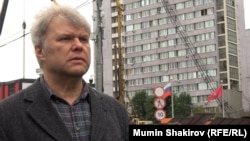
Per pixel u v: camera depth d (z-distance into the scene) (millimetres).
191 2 90062
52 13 2338
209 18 87688
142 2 95188
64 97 2377
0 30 11242
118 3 25094
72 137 2258
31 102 2311
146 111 70312
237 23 91312
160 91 13383
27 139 2207
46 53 2344
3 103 2344
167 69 90250
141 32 94812
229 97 74938
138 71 94500
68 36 2309
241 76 90250
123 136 2555
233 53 87875
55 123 2238
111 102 2611
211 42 87125
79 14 2357
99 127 2336
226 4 87938
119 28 25094
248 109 87188
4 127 2246
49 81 2377
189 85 86625
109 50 97812
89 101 2439
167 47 90625
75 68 2283
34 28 2379
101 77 14883
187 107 71562
